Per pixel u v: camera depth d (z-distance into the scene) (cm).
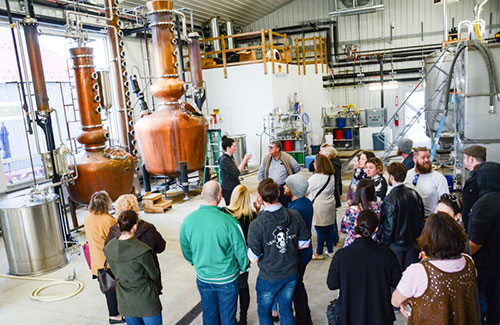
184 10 1178
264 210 279
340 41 1502
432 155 707
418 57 1384
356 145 1385
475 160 332
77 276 493
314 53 1422
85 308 409
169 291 431
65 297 433
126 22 1026
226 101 1168
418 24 1399
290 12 1545
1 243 634
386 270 227
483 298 290
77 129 940
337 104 1526
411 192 312
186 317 372
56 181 600
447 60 791
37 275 502
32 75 574
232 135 1072
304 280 421
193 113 763
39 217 501
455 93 682
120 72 769
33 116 580
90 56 655
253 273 454
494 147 630
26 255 500
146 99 1118
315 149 1259
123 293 272
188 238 281
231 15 1412
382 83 1362
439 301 185
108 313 396
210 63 1188
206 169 891
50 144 595
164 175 757
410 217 307
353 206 327
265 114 1130
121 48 771
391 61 1409
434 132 891
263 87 1120
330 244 464
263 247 274
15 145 803
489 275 271
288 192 359
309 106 1392
